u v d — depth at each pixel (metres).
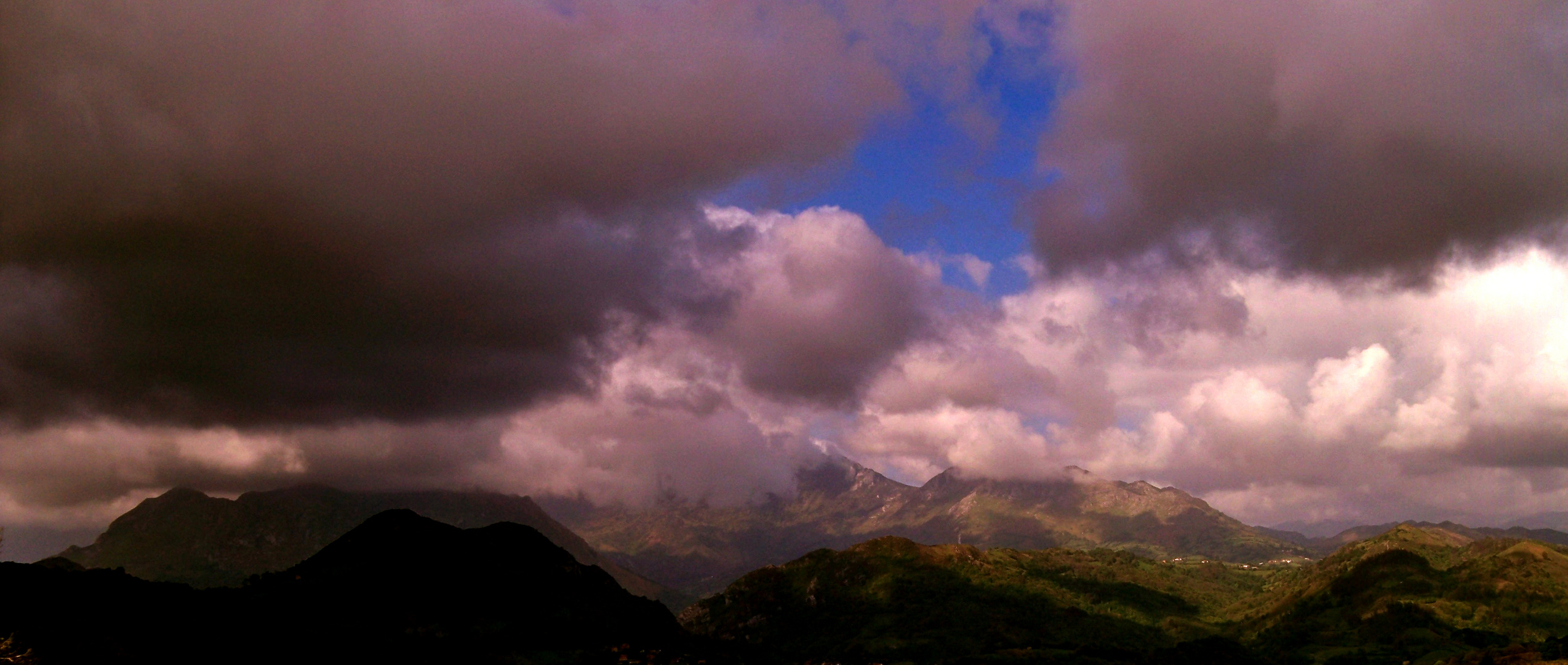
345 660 183.75
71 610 169.12
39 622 160.50
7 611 160.62
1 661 144.88
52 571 186.12
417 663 190.12
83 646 157.62
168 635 172.50
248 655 174.88
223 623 187.00
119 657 158.50
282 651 180.38
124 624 170.75
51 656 151.75
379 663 185.88
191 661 165.75
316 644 188.12
